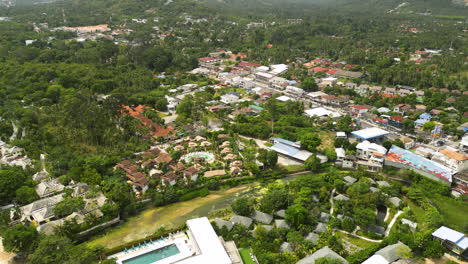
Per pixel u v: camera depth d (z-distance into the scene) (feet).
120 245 344.90
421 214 399.85
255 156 547.49
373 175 482.28
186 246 342.03
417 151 555.69
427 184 459.73
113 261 306.35
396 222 385.70
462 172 473.67
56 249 300.20
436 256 321.93
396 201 417.69
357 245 348.18
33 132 553.64
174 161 525.75
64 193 418.10
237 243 348.79
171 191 437.58
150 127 618.03
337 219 374.22
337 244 332.80
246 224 374.22
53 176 456.04
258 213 393.50
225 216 404.57
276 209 405.18
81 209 380.17
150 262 320.09
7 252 331.98
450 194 442.09
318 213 382.63
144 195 436.35
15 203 405.59
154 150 549.54
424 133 618.03
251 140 606.14
